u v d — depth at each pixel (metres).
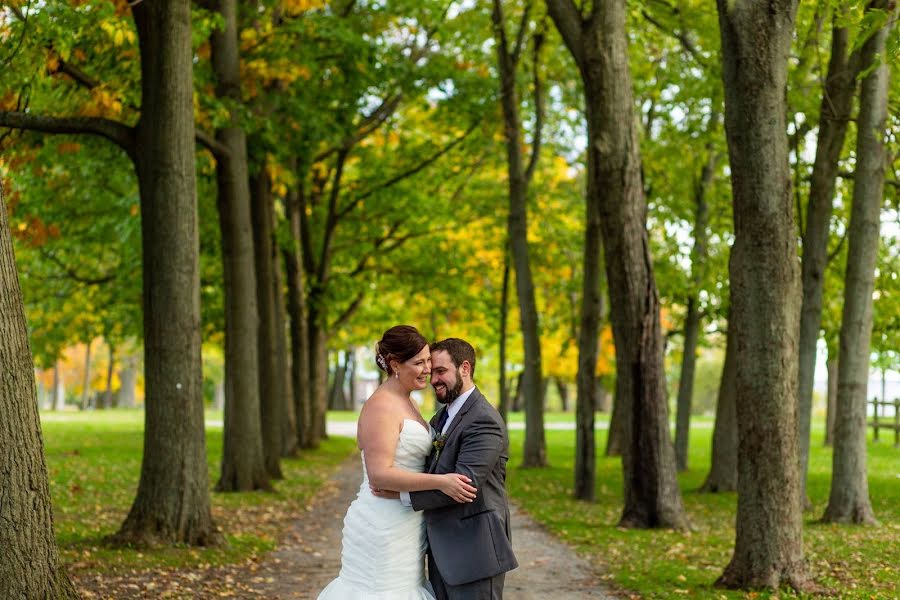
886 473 22.20
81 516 12.97
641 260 14.35
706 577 9.84
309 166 20.42
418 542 5.86
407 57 24.38
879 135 14.07
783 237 9.05
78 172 18.53
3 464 5.68
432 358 5.93
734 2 8.99
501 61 23.69
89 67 13.34
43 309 27.77
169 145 11.14
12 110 11.47
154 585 8.98
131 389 69.88
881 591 8.95
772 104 8.99
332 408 63.47
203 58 16.94
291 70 17.89
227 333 17.77
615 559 11.27
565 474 23.34
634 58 20.45
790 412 9.12
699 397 79.50
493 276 30.92
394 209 27.81
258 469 17.88
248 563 10.65
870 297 14.25
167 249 11.16
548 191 27.20
